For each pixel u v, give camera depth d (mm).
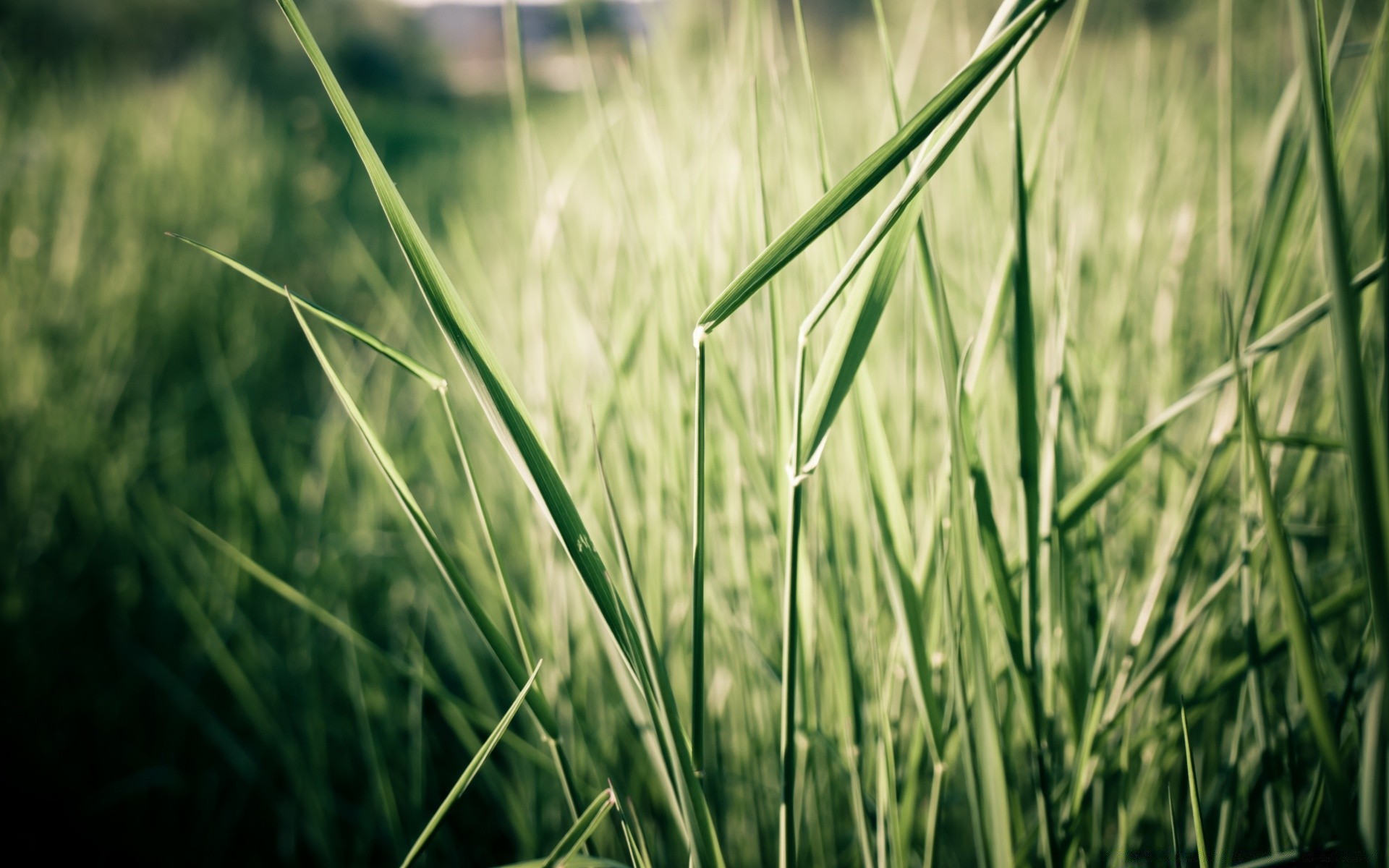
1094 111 979
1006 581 549
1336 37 565
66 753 1191
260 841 1093
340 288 2984
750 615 749
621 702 810
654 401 760
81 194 2391
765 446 679
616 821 750
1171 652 617
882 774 600
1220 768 708
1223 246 633
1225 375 557
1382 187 402
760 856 749
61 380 1743
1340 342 401
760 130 541
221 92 4293
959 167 967
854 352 498
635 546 749
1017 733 700
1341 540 858
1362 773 437
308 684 1098
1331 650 799
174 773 1113
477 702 994
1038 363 673
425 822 934
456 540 1009
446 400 519
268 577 664
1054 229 632
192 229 2887
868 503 552
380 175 463
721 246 781
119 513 1473
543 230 787
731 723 789
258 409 2102
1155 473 860
